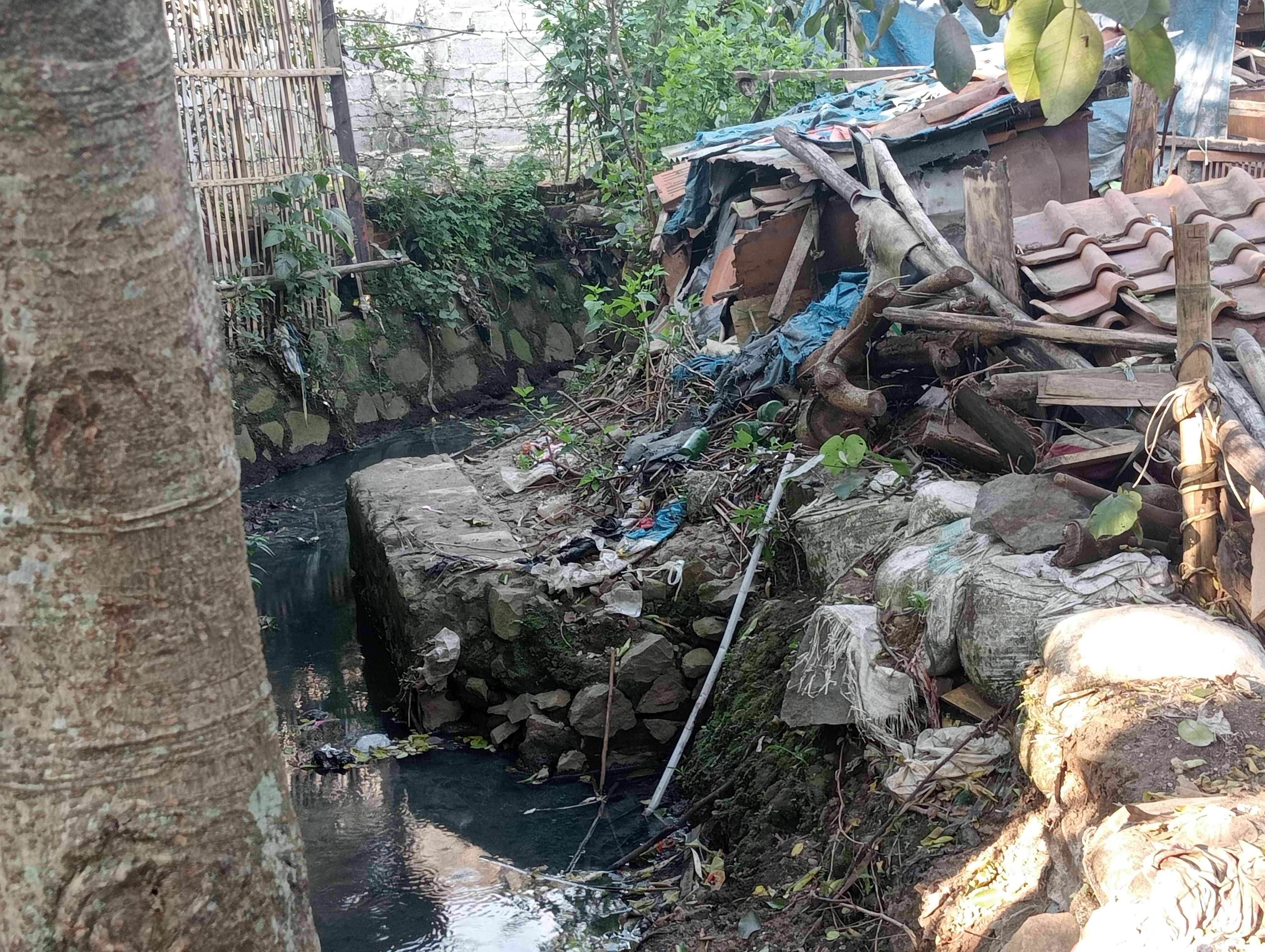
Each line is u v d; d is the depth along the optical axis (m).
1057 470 4.52
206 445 1.43
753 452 6.18
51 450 1.32
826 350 5.65
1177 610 3.50
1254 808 2.48
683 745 5.38
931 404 5.72
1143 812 2.58
